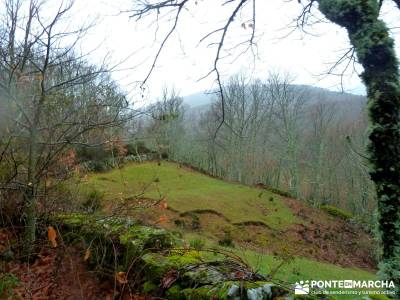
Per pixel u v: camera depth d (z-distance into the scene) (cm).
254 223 2530
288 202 3241
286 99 3897
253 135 4081
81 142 652
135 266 484
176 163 3581
